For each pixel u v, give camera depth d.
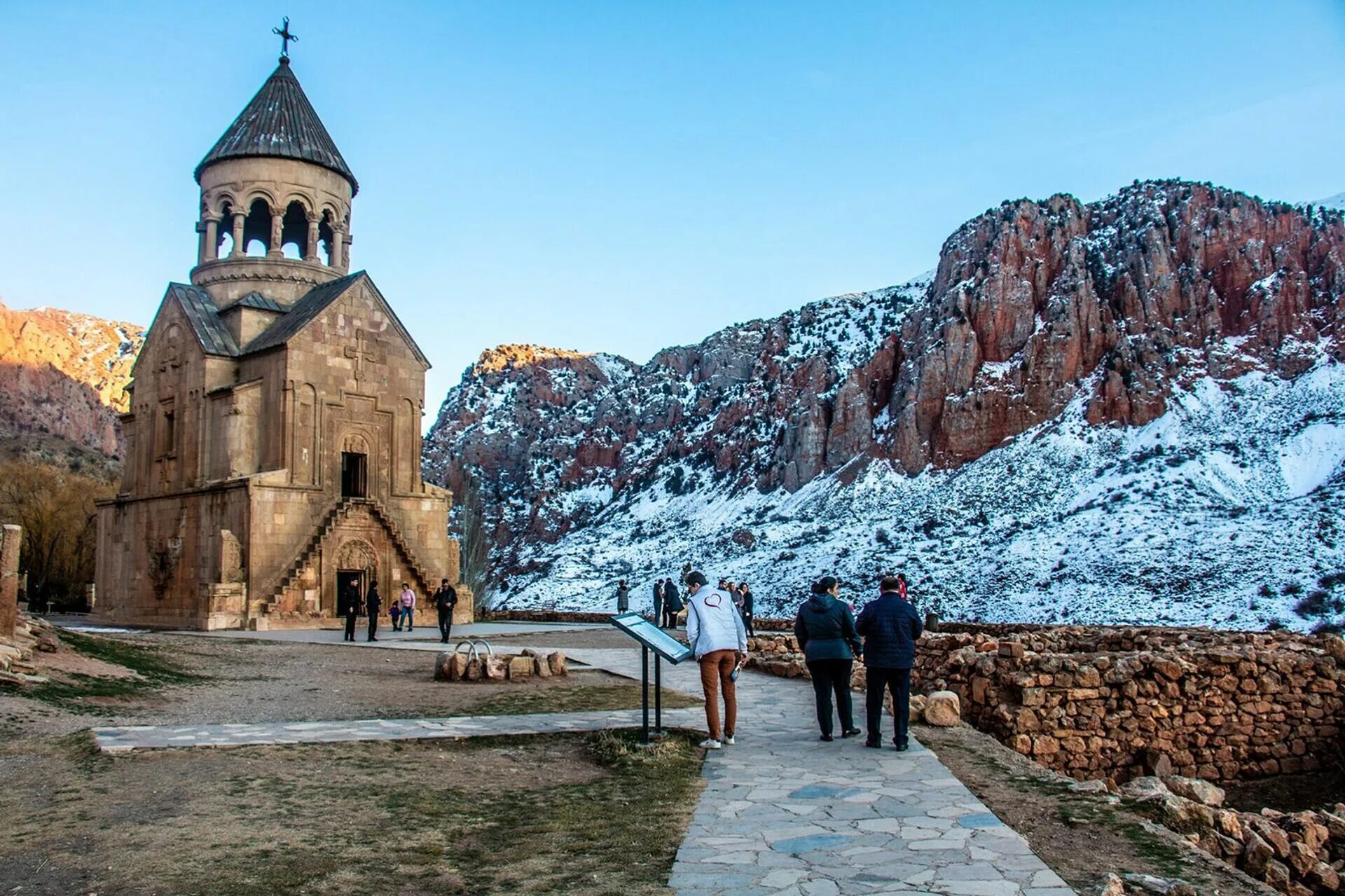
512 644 32.56
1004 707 15.91
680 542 139.62
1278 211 123.12
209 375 42.47
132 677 19.48
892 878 8.05
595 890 7.97
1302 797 15.77
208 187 46.88
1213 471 96.31
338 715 16.67
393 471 43.72
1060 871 8.31
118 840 9.20
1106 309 119.12
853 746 13.68
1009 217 131.62
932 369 123.75
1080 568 83.25
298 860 8.78
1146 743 15.97
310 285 46.44
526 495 191.25
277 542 39.34
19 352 158.75
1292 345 110.69
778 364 174.75
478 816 10.41
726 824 9.84
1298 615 64.25
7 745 13.01
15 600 19.06
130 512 44.94
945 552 97.69
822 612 14.38
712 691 13.78
